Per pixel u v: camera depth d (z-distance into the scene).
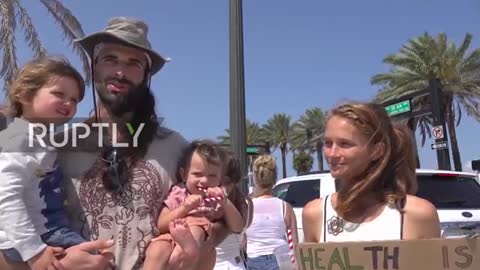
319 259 2.25
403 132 2.56
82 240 2.47
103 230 2.57
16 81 2.58
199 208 2.83
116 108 2.71
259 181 5.82
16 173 2.31
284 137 52.66
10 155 2.32
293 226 5.73
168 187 2.80
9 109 2.58
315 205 2.66
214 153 3.02
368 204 2.49
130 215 2.62
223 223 3.02
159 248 2.58
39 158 2.41
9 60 12.15
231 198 3.24
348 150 2.47
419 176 6.70
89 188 2.59
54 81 2.55
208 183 2.96
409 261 2.14
